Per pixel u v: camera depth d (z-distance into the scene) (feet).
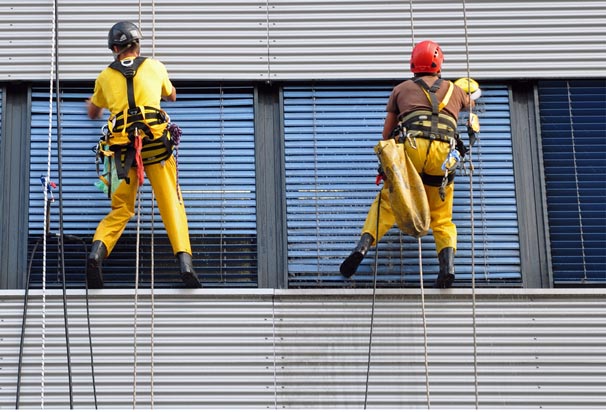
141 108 60.34
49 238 63.16
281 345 60.75
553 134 65.51
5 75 64.90
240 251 63.41
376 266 61.05
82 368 60.23
